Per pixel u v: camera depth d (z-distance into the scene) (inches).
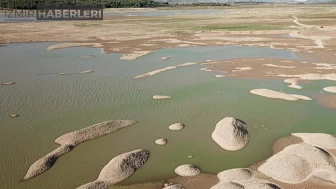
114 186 735.1
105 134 989.2
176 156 864.9
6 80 1557.6
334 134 981.8
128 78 1588.3
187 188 727.7
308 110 1173.1
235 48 2379.4
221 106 1214.9
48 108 1198.3
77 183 751.1
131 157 830.5
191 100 1278.3
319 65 1814.7
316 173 752.3
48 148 912.3
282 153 839.1
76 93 1363.2
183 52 2239.2
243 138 941.2
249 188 695.1
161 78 1583.4
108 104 1235.2
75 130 1018.1
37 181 758.5
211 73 1676.9
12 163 836.6
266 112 1158.3
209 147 908.6
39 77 1610.5
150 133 1001.5
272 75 1628.9
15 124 1068.5
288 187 714.8
